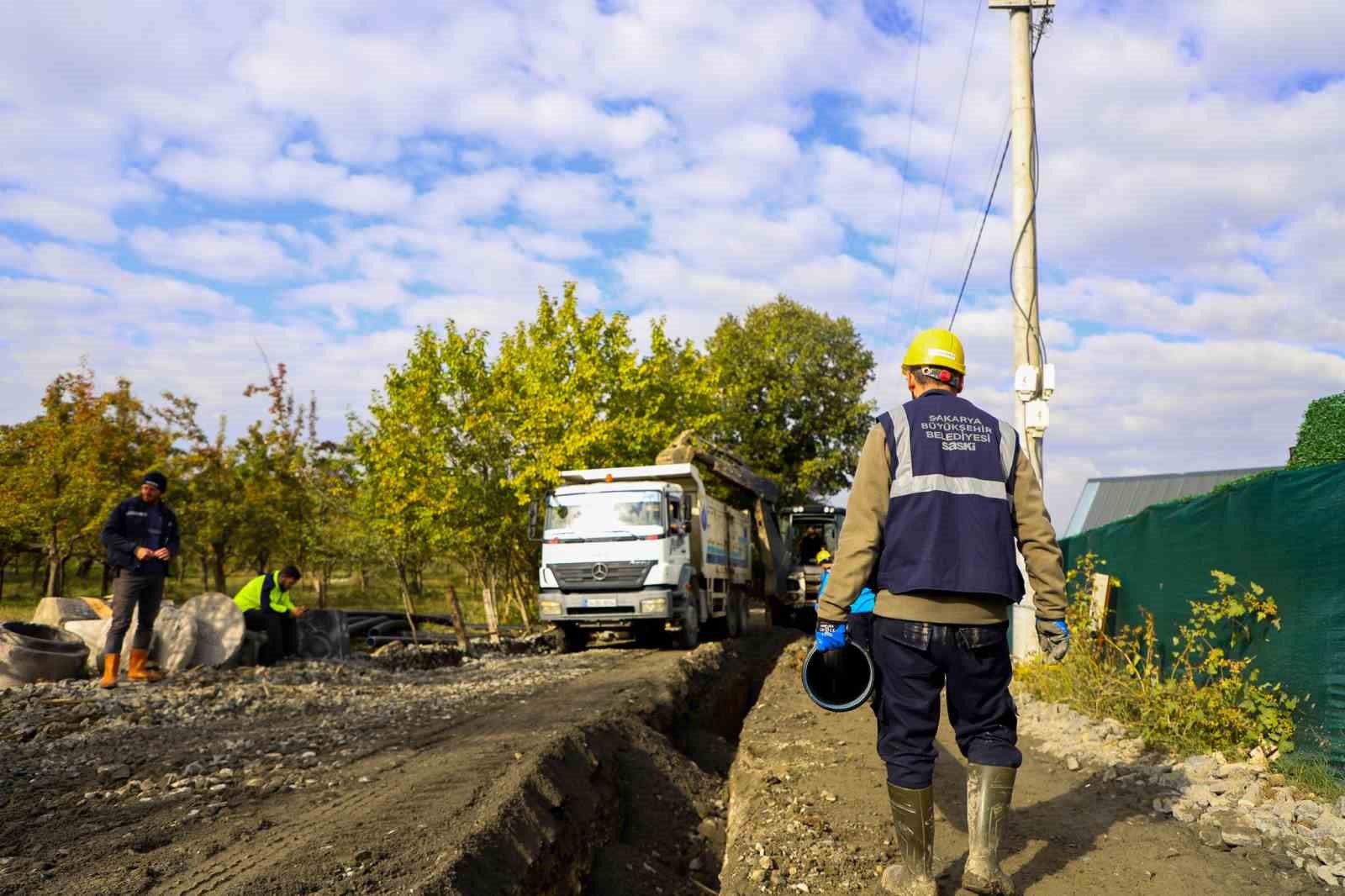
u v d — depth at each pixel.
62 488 21.64
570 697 9.84
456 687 10.77
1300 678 5.54
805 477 36.91
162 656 10.18
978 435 3.71
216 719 8.02
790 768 6.55
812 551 25.45
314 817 5.02
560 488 16.14
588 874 5.77
